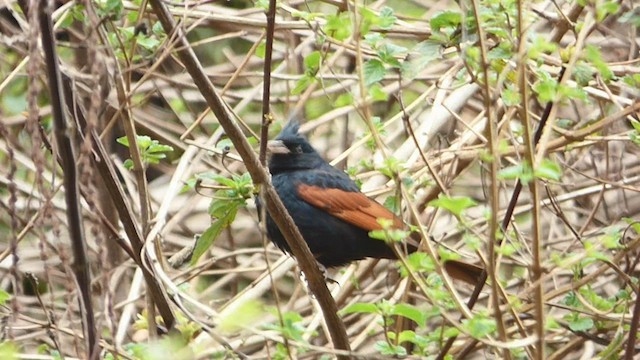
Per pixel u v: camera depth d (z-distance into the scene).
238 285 14.92
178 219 14.68
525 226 14.45
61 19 10.08
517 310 9.62
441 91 12.45
